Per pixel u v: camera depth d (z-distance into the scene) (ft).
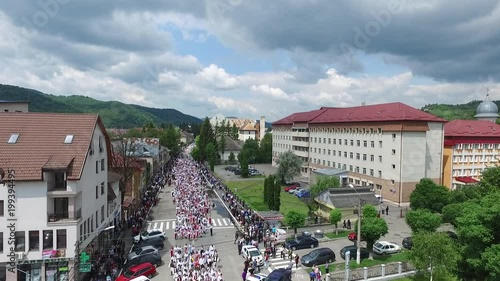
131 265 109.09
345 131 275.39
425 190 170.19
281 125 400.88
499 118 379.55
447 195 166.61
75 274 96.12
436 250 90.53
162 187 258.37
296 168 281.54
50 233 95.45
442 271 90.43
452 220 134.41
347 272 97.45
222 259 119.85
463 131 257.34
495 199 85.15
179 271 103.55
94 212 117.60
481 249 82.53
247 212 172.04
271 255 123.65
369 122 244.01
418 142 219.41
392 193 221.66
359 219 114.62
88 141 108.47
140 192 215.51
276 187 182.19
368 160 246.47
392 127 221.05
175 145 499.51
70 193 96.68
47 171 95.30
